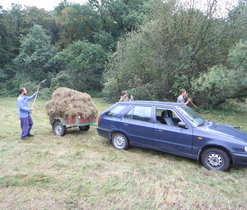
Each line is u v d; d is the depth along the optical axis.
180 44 12.91
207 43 11.98
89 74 24.78
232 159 3.78
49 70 27.14
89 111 6.27
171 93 14.34
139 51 14.67
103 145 5.64
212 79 9.55
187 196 3.09
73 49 22.88
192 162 4.45
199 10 12.13
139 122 4.91
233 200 3.02
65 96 6.54
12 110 12.39
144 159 4.59
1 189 3.15
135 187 3.30
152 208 2.76
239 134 4.19
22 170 3.85
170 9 12.59
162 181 3.54
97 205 2.79
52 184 3.33
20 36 30.62
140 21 21.03
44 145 5.43
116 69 16.58
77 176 3.63
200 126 4.36
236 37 11.70
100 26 26.84
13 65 27.97
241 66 8.99
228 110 12.84
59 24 31.94
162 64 13.36
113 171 3.88
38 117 10.04
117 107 5.44
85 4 25.88
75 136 6.56
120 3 24.45
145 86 14.49
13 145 5.33
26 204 2.79
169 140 4.43
